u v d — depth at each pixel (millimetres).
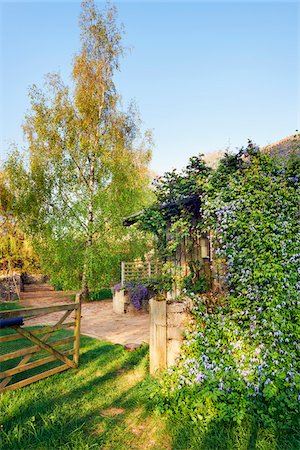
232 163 5809
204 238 6922
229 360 4551
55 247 13859
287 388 3984
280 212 5062
